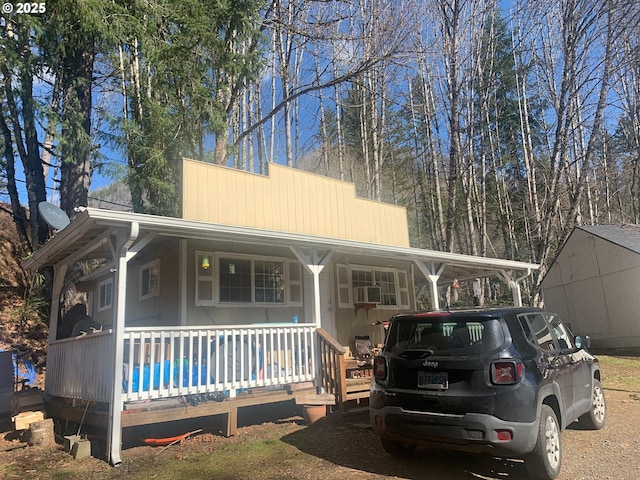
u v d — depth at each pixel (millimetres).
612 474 4410
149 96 13539
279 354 7008
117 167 11969
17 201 14836
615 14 20125
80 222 5715
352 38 15664
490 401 4051
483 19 25297
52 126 10641
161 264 8859
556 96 24312
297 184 10109
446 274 14125
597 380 6438
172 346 6090
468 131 23281
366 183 23906
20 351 12094
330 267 10641
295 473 4703
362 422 6715
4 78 10180
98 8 9586
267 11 15648
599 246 20812
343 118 27875
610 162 29922
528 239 26359
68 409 7039
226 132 14047
